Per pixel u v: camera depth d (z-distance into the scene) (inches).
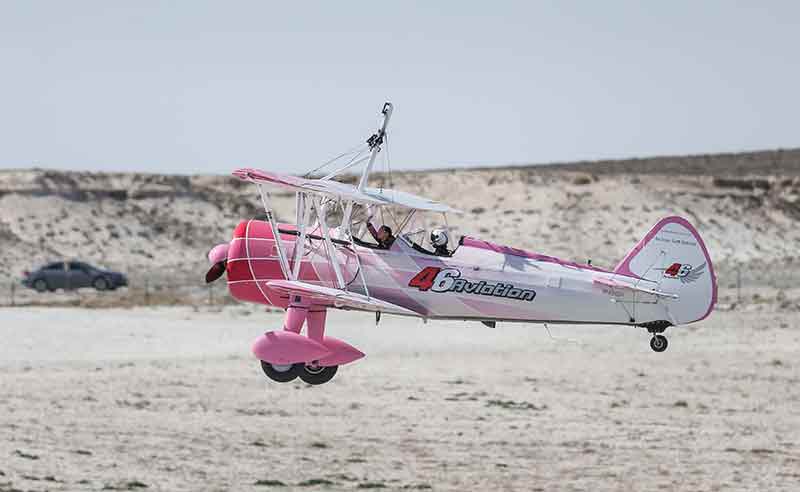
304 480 4232.3
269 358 3029.0
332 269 3093.0
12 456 4493.1
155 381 6063.0
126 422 5157.5
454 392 5959.6
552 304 3181.6
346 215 3125.0
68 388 5856.3
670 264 3270.2
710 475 4367.6
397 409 5570.9
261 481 4202.8
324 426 5157.5
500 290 3159.5
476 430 5123.0
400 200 3102.9
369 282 3110.2
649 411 5580.7
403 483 4210.1
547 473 4384.8
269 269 3120.1
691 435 5064.0
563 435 5064.0
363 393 5930.1
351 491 4072.3
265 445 4795.8
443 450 4761.3
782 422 5359.3
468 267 3139.8
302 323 3093.0
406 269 3117.6
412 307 3134.8
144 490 4047.7
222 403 5600.4
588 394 5969.5
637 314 3253.0
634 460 4628.4
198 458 4552.2
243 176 2994.6
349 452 4692.4
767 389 6102.4
